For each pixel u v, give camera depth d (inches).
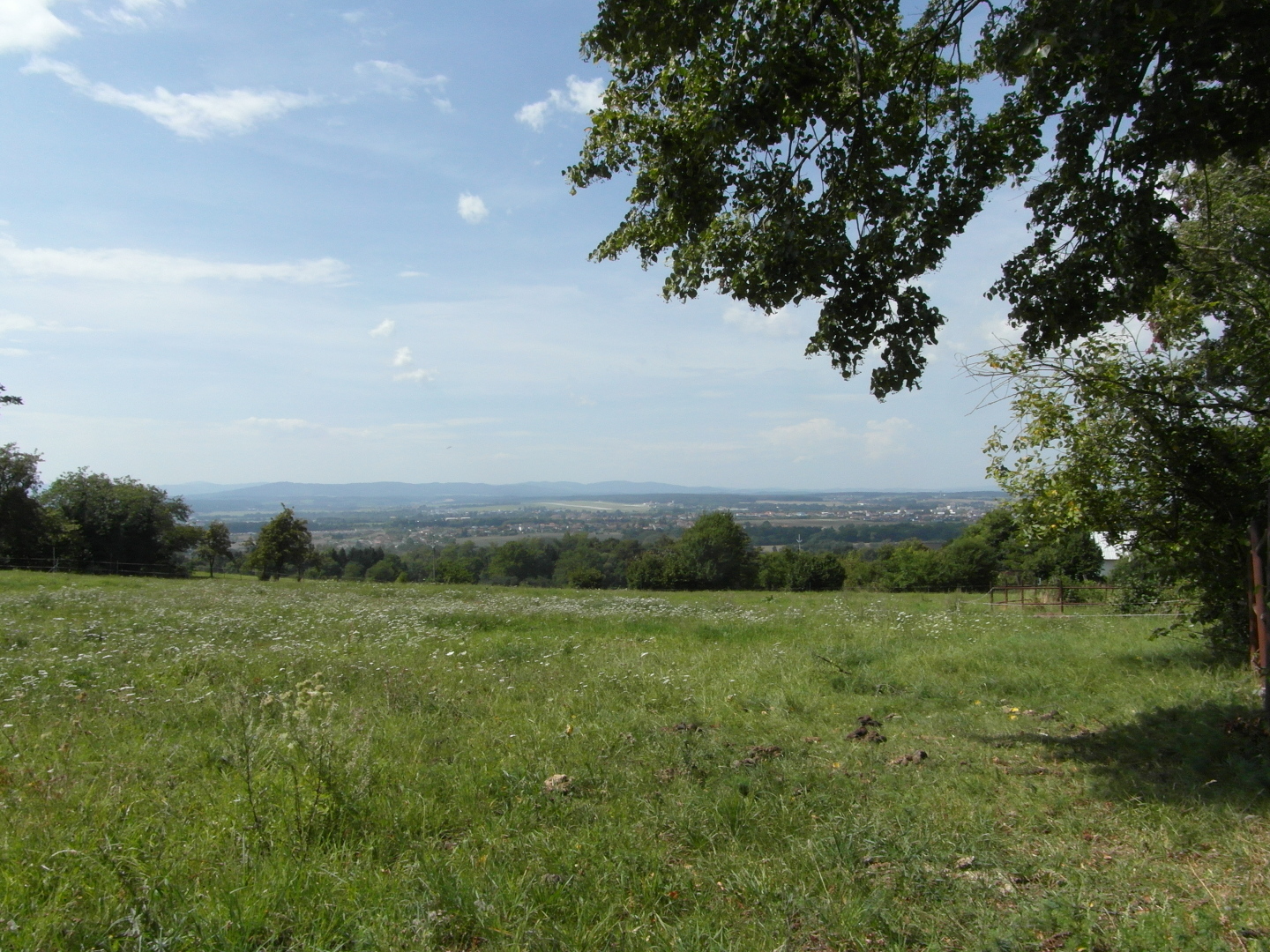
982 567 2062.0
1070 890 160.6
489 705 347.6
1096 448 386.3
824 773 247.3
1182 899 159.2
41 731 275.7
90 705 320.2
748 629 668.7
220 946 135.0
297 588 1298.0
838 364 294.5
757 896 161.2
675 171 281.0
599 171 318.3
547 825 199.9
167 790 215.8
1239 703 319.9
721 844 190.7
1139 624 709.3
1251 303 355.6
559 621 745.0
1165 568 414.3
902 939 143.3
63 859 164.4
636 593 1459.2
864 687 406.9
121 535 2287.2
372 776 216.5
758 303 290.7
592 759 259.4
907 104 286.0
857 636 621.0
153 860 164.6
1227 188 389.4
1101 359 373.1
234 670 409.7
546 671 448.1
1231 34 227.1
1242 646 421.1
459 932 145.5
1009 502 442.0
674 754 265.9
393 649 533.6
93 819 187.6
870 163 275.4
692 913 155.1
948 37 291.4
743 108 266.8
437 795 219.0
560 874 168.2
